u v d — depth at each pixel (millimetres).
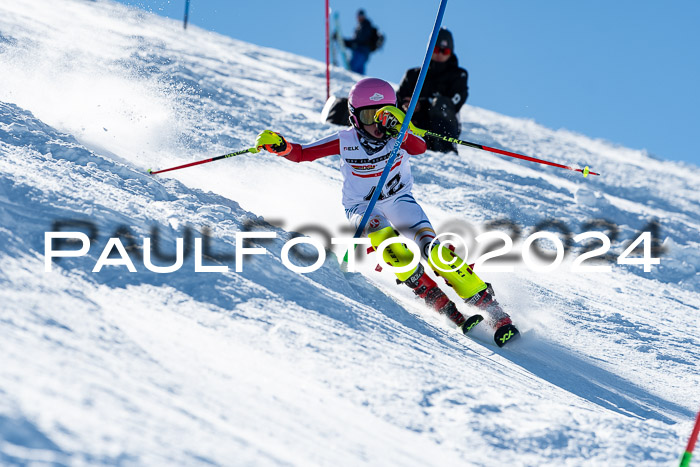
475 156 33312
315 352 7895
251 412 5980
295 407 6449
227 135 22219
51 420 4371
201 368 6605
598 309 16234
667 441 7566
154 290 8281
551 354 12258
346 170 12648
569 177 35000
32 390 4668
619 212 27844
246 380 6680
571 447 6988
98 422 4586
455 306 11984
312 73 45812
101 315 7035
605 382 11414
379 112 11891
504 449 6750
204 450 4809
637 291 19500
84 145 14445
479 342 11492
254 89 34719
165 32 46531
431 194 25047
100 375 5426
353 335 8758
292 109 32125
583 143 46812
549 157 38000
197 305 8234
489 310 11766
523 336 12648
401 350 8883
